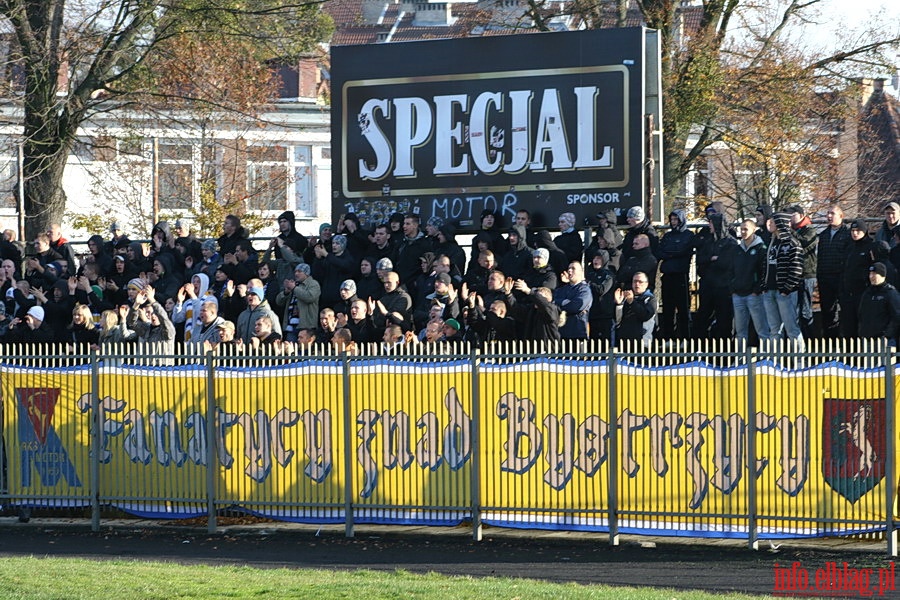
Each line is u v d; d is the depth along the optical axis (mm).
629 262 66562
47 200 108938
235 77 135250
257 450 54406
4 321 74062
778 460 48094
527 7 123375
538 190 74438
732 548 49312
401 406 52594
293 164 155750
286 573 44438
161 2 110750
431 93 76438
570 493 50625
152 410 55594
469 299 59875
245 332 66438
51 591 38875
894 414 46656
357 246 73625
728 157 139375
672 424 49281
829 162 128500
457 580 42562
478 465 51594
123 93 111812
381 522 53000
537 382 50969
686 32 122938
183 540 54219
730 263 65562
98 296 76875
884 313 58438
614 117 73188
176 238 79312
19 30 106062
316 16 134625
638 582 44406
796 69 118875
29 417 57219
